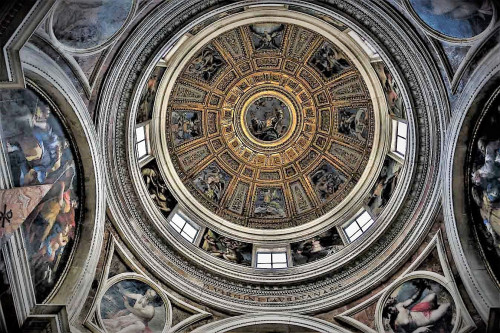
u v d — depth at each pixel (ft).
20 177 53.83
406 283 67.82
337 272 75.25
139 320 66.59
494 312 55.57
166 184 88.74
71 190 62.49
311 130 102.27
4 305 48.80
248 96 103.19
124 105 68.95
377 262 72.38
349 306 69.82
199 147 100.53
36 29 47.39
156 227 75.15
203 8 65.98
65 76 56.65
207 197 96.37
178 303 69.82
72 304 59.47
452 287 62.80
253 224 94.02
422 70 63.26
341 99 98.17
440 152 65.10
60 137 59.82
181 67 88.99
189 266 75.31
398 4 58.34
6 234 48.34
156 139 88.53
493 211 59.82
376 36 65.00
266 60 99.19
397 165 80.38
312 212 94.32
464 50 56.54
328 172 97.96
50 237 58.54
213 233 88.12
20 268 51.80
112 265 66.80
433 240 66.33
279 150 103.86
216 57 96.07
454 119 60.49
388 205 76.64
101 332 61.77
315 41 93.71
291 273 77.10
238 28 91.30
